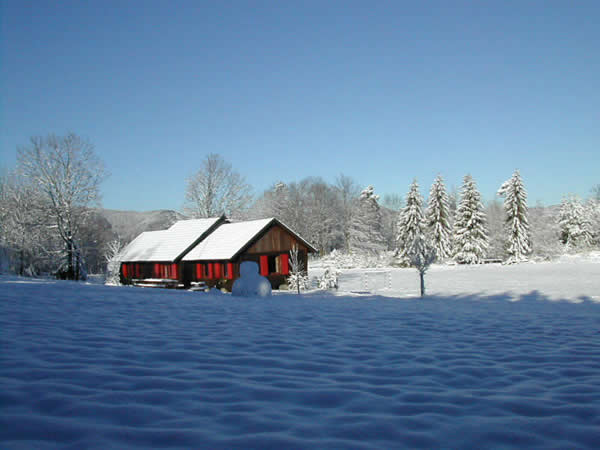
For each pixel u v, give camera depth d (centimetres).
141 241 3756
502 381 455
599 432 311
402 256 5488
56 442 269
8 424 291
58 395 353
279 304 1251
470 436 302
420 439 295
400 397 390
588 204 6222
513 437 302
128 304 1022
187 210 4991
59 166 3666
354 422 323
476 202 5225
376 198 7012
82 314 820
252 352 559
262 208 7000
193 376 433
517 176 5156
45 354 494
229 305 1134
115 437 279
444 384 438
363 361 531
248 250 3078
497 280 3112
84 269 3834
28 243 3728
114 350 530
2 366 434
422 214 5466
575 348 637
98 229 5031
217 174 4991
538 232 6003
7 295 1059
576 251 5588
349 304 1355
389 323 870
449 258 5462
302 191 7438
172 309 973
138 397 361
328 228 7200
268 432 298
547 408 363
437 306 1362
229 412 336
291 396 381
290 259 3172
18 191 3909
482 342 683
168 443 274
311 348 597
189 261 3253
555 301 1816
